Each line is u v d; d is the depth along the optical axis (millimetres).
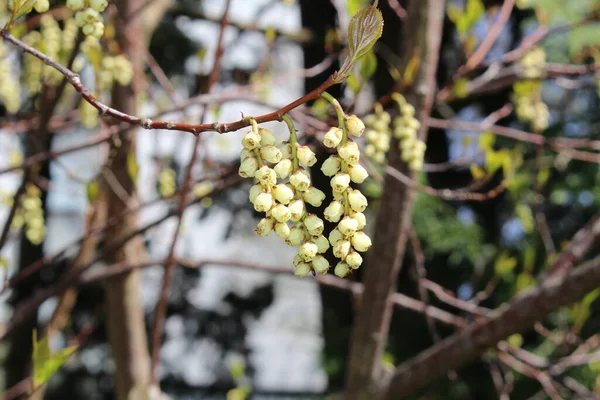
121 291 3674
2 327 3461
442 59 6625
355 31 1163
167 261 3184
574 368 5672
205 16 5156
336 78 1179
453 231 6504
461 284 6688
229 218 8125
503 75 3713
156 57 7496
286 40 6199
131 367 3748
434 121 3490
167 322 8750
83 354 8508
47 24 3150
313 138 2947
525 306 3016
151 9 3814
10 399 3568
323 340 7027
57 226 9227
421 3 3043
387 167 2801
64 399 8508
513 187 3035
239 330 8953
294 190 1214
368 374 3451
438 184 7270
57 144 6809
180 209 2934
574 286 2916
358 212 1221
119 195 3473
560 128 6727
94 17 1589
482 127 3564
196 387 9008
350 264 1209
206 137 3623
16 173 3576
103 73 3033
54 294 3186
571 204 7004
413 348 6832
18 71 3943
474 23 3188
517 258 6355
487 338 3129
